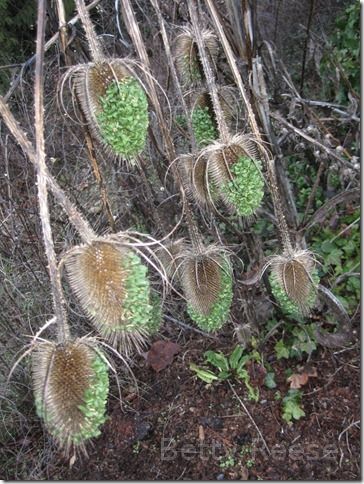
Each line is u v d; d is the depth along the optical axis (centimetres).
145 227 58
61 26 37
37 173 29
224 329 60
